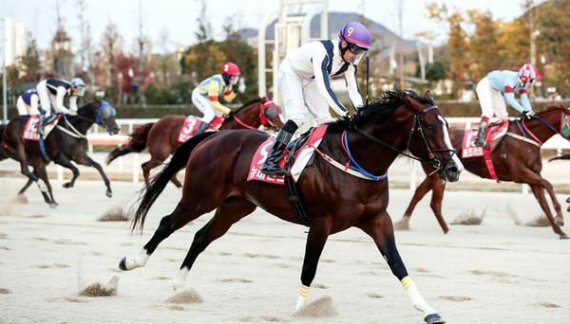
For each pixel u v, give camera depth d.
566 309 6.41
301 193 6.27
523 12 30.73
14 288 7.29
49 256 9.16
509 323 5.91
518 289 7.26
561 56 29.09
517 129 11.32
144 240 10.54
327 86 6.41
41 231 11.39
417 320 6.02
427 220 12.59
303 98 6.77
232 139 6.93
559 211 10.81
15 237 10.76
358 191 6.06
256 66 37.81
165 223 7.07
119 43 45.09
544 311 6.33
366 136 6.06
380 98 6.25
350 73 6.63
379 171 6.07
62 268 8.38
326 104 7.07
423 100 6.00
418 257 9.15
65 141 14.93
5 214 13.42
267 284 7.53
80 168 22.98
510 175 11.36
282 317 6.11
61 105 14.98
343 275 8.02
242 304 6.62
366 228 6.20
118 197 16.06
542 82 30.75
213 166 6.88
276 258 9.09
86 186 18.36
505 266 8.52
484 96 11.74
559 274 8.03
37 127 14.79
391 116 6.02
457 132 12.04
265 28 19.92
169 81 46.78
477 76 32.62
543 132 11.20
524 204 14.25
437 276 7.94
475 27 32.81
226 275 8.00
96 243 10.23
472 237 10.79
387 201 6.16
